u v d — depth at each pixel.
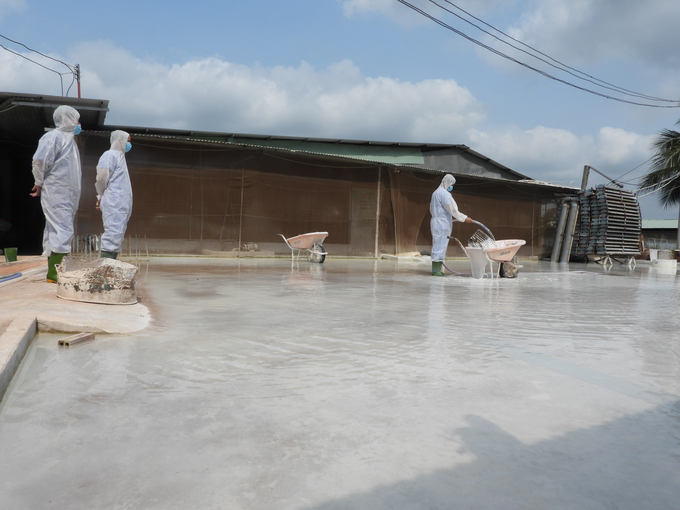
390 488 1.37
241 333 3.37
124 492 1.33
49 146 5.08
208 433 1.71
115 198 5.67
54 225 5.25
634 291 6.99
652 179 20.78
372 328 3.65
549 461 1.55
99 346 2.95
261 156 13.45
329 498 1.31
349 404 2.03
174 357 2.71
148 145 12.31
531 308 4.91
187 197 12.70
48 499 1.29
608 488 1.39
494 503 1.30
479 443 1.67
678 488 1.40
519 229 18.31
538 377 2.46
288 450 1.59
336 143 17.69
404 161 18.58
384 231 15.19
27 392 2.11
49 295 4.16
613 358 2.88
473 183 17.22
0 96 9.80
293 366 2.58
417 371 2.53
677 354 3.01
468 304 5.11
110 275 4.09
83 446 1.60
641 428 1.82
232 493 1.33
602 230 16.61
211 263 10.79
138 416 1.86
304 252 14.01
